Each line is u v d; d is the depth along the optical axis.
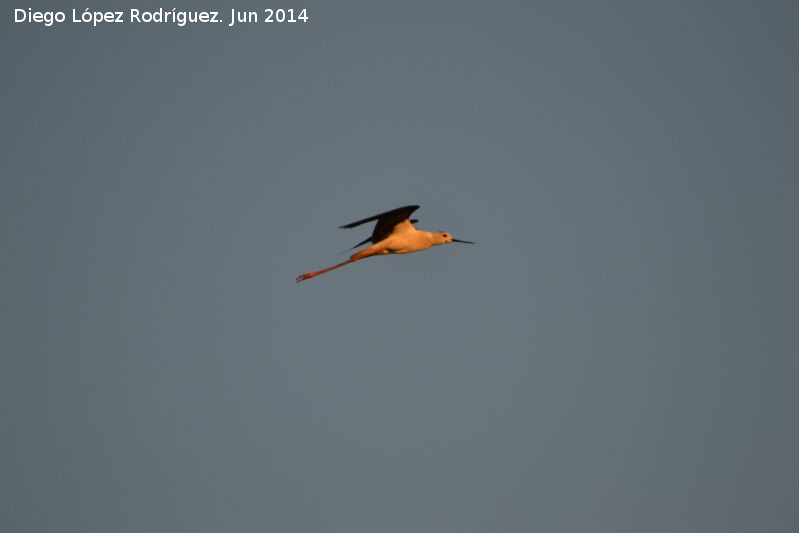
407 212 26.14
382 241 26.77
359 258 26.80
